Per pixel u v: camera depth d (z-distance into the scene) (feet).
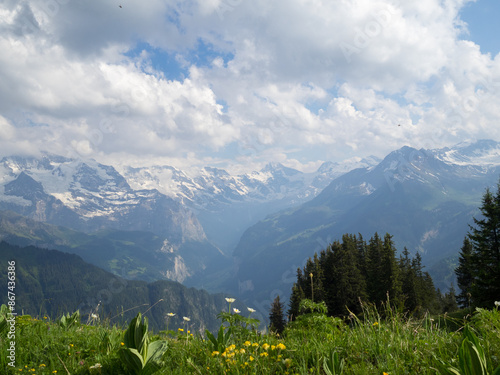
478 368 8.21
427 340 13.11
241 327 15.10
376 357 12.50
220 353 12.82
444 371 9.11
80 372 12.46
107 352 14.28
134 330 11.69
